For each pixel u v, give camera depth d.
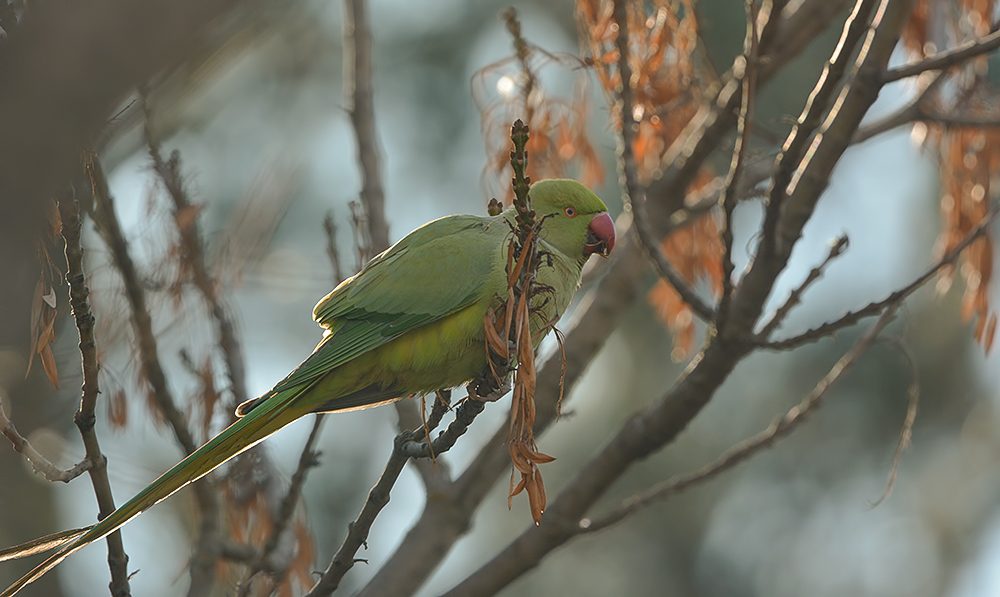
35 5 2.73
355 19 10.77
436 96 20.94
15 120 2.68
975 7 10.14
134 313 7.76
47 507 14.20
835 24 18.52
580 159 9.59
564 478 21.23
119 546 6.34
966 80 10.15
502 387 6.23
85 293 5.79
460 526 9.52
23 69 2.65
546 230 8.58
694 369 8.48
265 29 5.79
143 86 2.98
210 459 7.00
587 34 9.02
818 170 7.96
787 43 9.84
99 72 2.70
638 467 22.67
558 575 22.67
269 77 18.70
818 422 22.42
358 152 10.51
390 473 6.50
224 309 9.23
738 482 22.91
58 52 2.65
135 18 2.67
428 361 7.70
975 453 21.75
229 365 9.12
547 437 21.78
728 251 7.71
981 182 9.62
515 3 20.28
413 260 7.72
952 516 22.12
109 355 9.09
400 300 7.60
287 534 8.66
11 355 9.30
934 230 21.00
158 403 7.97
